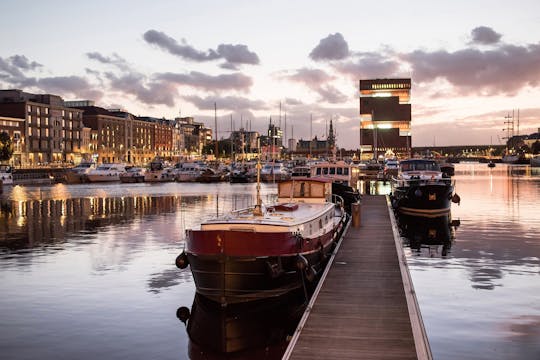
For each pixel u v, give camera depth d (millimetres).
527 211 50250
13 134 147000
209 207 56094
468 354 15008
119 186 97812
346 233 31625
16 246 32562
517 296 20734
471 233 37094
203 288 19438
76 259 28391
